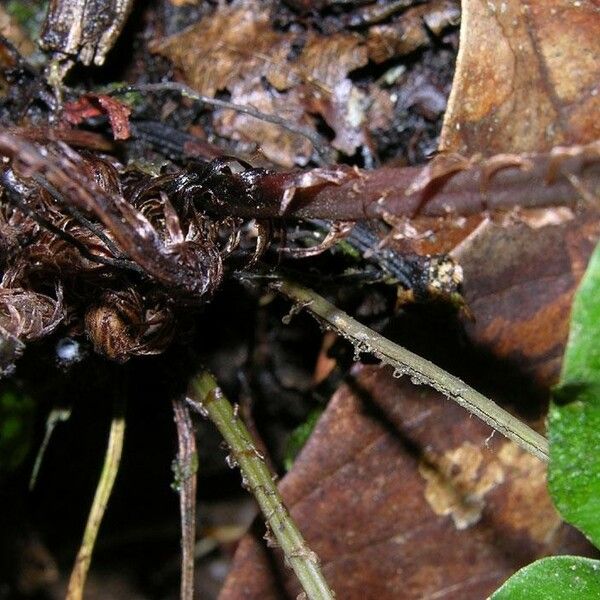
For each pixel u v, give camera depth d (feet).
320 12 1.08
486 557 1.08
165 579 1.35
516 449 1.06
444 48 1.08
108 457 1.09
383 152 1.09
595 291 0.88
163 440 1.21
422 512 1.07
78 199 0.92
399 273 1.03
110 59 1.09
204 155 1.06
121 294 0.98
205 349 1.14
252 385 1.16
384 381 1.04
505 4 1.00
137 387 1.14
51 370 1.08
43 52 1.08
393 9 1.07
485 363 1.04
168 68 1.10
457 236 1.02
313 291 1.01
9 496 1.26
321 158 1.07
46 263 0.97
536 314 1.03
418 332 1.03
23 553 1.30
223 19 1.09
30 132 1.03
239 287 1.11
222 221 0.98
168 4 1.10
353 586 1.08
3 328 0.97
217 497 1.30
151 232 0.92
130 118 1.07
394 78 1.09
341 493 1.06
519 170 0.88
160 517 1.30
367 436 1.05
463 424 1.05
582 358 0.89
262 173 0.95
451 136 1.00
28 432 1.12
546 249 1.02
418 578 1.08
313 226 1.05
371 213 0.92
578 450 0.92
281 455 1.17
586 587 0.96
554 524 1.08
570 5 1.00
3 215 0.98
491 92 1.00
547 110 1.00
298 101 1.08
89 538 1.09
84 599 1.34
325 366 1.12
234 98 1.09
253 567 1.07
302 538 0.98
